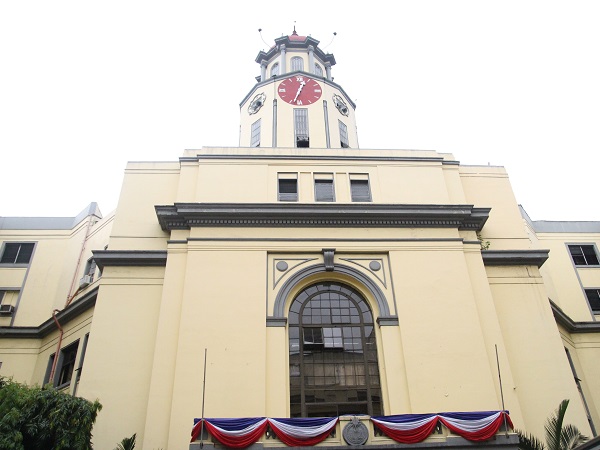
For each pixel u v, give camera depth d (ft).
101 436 55.77
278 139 97.76
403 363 58.34
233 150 74.79
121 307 63.72
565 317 79.71
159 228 71.10
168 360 57.82
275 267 64.13
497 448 50.11
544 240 99.40
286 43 118.01
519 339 64.39
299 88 104.73
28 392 44.60
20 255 91.61
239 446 48.67
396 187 72.23
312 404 56.90
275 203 66.49
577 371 78.48
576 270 96.27
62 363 73.10
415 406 55.47
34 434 42.57
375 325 61.87
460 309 61.62
